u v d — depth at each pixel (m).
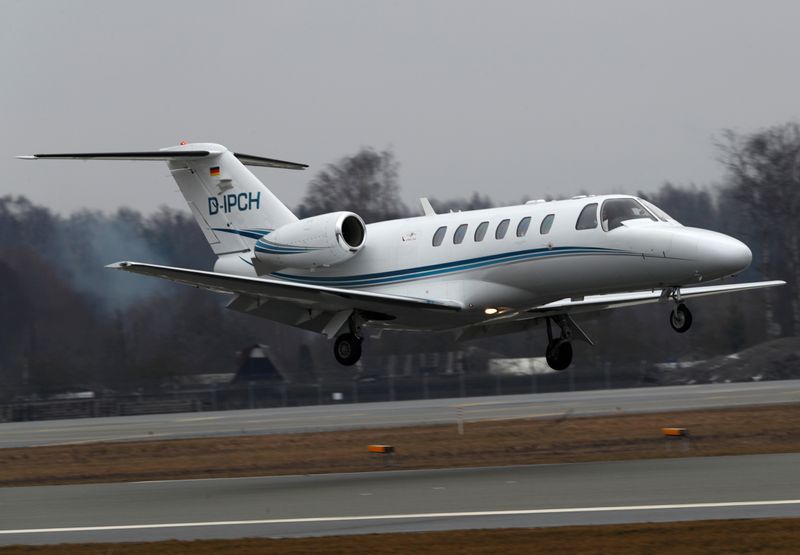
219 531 50.06
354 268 84.38
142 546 45.56
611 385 164.00
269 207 89.56
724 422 91.69
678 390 143.12
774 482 57.06
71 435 119.38
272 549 43.19
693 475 61.88
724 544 40.31
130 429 123.75
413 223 83.38
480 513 51.25
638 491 55.97
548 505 52.66
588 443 84.56
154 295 199.75
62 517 57.66
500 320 84.81
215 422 127.44
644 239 70.62
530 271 75.56
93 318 187.12
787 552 38.78
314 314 83.56
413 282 81.50
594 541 41.78
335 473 76.00
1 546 48.66
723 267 68.44
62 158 83.69
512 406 126.06
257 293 79.25
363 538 44.41
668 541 41.22
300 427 111.00
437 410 126.81
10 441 115.56
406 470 75.38
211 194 91.62
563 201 76.31
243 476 77.00
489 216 79.12
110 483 76.38
